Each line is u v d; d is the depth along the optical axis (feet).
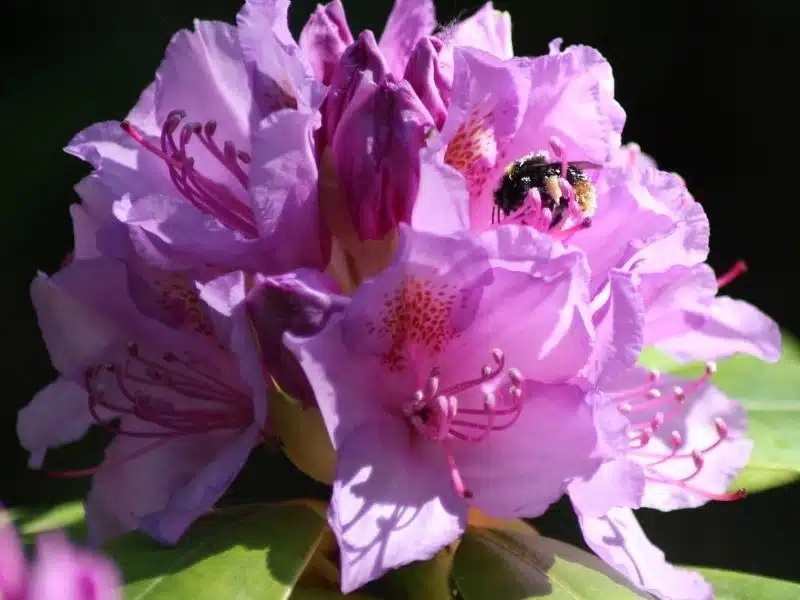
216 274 0.69
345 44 0.77
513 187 0.73
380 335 0.66
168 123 0.72
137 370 0.76
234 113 0.73
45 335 0.76
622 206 0.70
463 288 0.66
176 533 0.66
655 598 0.73
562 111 0.74
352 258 0.73
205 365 0.74
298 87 0.68
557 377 0.67
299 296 0.63
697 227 0.77
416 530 0.65
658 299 0.75
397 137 0.69
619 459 0.67
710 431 0.82
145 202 0.67
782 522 1.61
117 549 0.70
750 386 0.96
